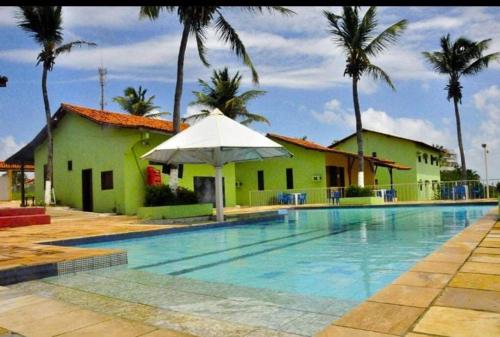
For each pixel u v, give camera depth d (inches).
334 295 153.2
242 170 1040.2
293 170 975.6
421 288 124.5
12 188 1269.7
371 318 100.3
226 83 1111.0
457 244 201.6
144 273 190.2
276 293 146.6
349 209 717.9
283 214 589.6
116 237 343.3
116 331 104.4
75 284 167.0
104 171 671.1
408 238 317.4
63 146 742.5
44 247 241.1
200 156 500.4
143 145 673.6
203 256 263.9
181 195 558.9
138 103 1481.3
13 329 107.8
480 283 128.2
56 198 748.0
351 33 773.9
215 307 128.7
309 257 245.9
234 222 474.0
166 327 109.0
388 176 1218.6
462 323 95.1
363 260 228.5
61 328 107.7
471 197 748.0
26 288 161.6
